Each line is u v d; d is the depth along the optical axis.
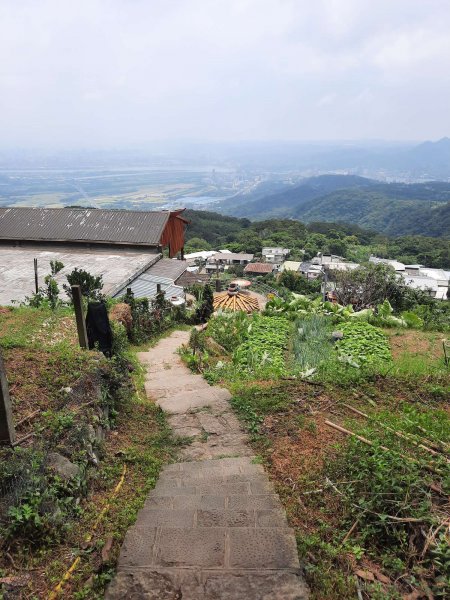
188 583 3.49
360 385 8.29
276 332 14.89
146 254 26.73
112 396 7.49
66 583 3.72
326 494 4.90
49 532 4.23
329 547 4.05
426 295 23.89
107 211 30.17
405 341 13.54
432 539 3.95
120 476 5.67
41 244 28.23
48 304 13.69
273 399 7.76
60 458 5.12
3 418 5.04
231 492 5.04
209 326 16.17
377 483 4.75
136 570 3.65
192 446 6.57
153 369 11.27
